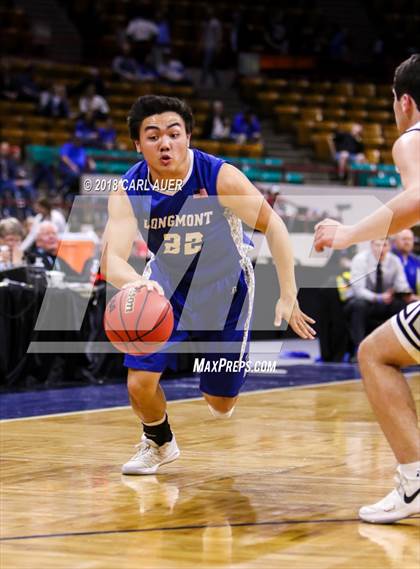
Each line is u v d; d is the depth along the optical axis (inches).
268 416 283.7
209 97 930.7
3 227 360.8
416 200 136.9
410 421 149.8
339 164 751.1
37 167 650.2
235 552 134.7
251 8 1002.7
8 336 356.2
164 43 925.8
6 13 911.7
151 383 187.5
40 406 309.3
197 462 208.2
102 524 151.2
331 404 313.4
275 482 185.9
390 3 1074.1
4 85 795.4
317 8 1035.3
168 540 141.3
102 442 234.5
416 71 150.5
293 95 927.7
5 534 144.7
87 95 799.1
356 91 965.8
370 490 177.8
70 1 956.6
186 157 183.5
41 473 194.7
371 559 131.3
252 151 811.4
